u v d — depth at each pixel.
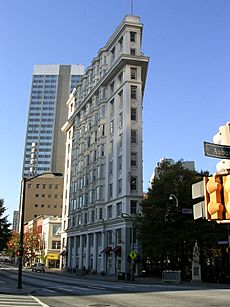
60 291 25.44
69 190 93.75
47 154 192.88
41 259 109.00
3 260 154.50
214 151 5.70
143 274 60.00
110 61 75.25
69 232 88.19
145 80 72.75
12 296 20.75
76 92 99.38
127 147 63.00
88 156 80.62
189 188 43.84
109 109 72.75
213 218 5.71
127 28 68.56
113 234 63.22
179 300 18.97
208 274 42.12
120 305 16.88
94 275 61.94
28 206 157.00
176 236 42.53
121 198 61.75
